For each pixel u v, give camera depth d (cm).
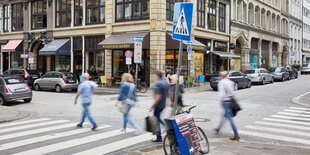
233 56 2919
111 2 2416
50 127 876
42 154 608
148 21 2217
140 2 2300
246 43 3500
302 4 5922
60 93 2008
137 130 827
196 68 2631
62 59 2836
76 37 2698
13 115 1089
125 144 685
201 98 1647
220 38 2972
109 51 2445
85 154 610
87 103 837
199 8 2672
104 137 750
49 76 2164
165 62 2269
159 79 696
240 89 2203
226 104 724
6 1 3197
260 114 1125
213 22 2900
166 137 573
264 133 807
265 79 2636
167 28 2269
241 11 3406
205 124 923
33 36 2961
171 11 2339
